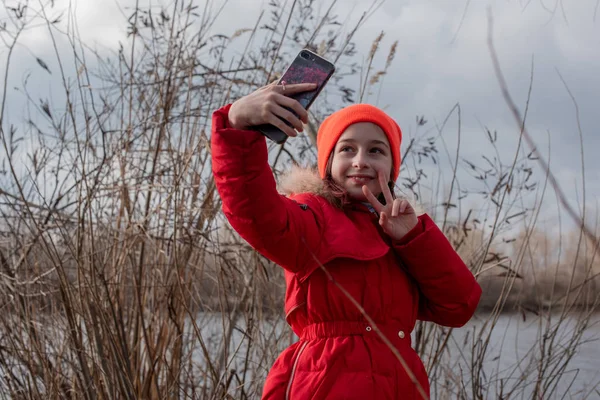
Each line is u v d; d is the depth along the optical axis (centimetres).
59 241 300
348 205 188
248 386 300
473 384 292
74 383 277
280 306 340
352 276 175
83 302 269
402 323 179
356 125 191
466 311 189
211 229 306
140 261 294
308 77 167
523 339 466
